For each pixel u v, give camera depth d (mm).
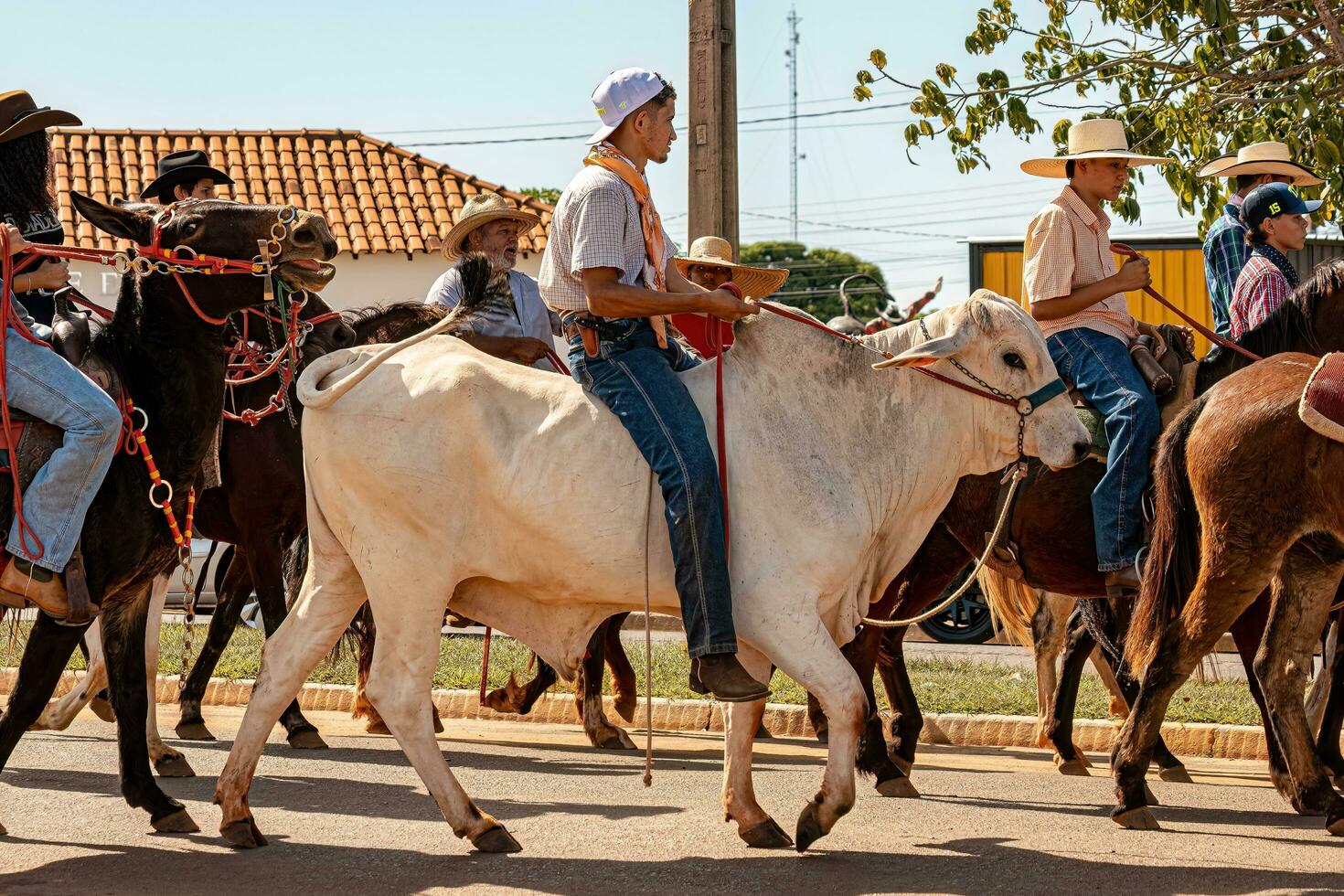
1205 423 6262
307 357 8023
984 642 13852
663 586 5465
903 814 6637
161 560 5891
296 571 8516
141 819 6203
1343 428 5691
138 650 6016
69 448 5418
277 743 8438
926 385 5859
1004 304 5883
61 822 6133
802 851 5730
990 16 12453
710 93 11477
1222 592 6164
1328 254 15500
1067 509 7152
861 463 5676
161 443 5805
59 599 5508
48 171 6012
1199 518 6359
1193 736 8797
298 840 5875
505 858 5609
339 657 8836
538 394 5602
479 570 5613
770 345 5711
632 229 5570
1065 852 5836
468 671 10711
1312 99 11227
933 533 7633
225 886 5168
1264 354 7105
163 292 5754
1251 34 12414
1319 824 6488
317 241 5824
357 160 27672
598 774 7613
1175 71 12281
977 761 8391
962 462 5973
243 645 11812
